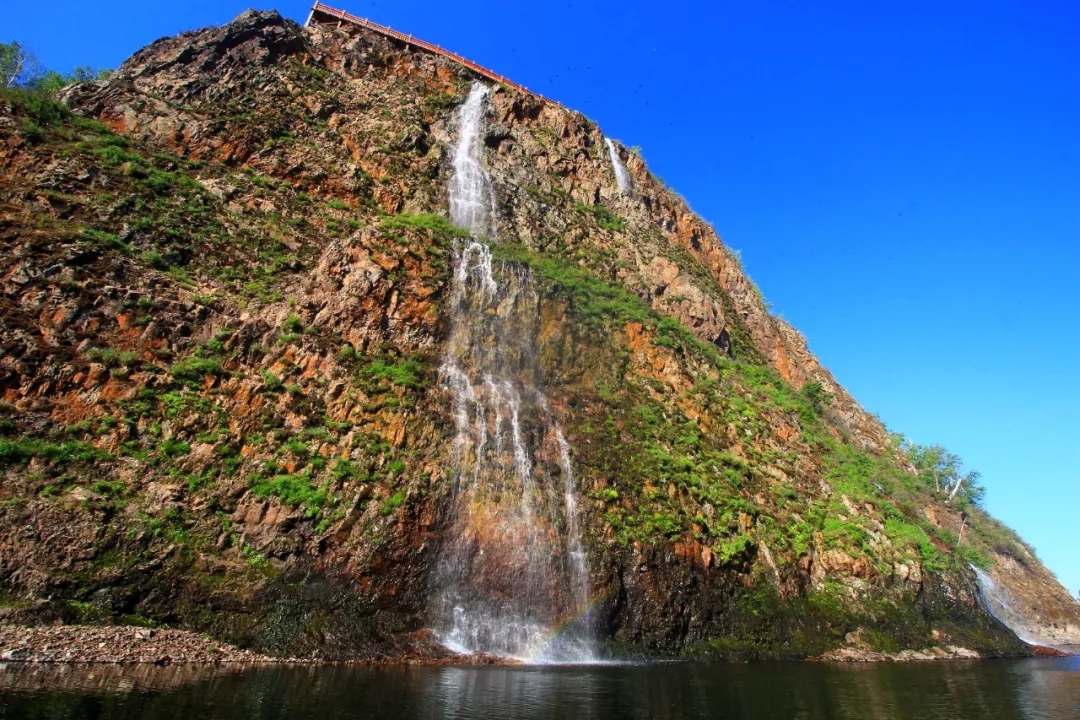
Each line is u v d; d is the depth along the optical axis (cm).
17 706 1184
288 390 2592
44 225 2683
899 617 3164
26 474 2033
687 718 1448
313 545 2252
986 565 4994
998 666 2728
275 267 3131
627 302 4153
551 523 2712
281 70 4269
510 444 2897
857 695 1822
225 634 1977
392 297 3131
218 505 2223
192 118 3691
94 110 3500
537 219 4406
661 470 3164
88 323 2447
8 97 3158
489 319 3431
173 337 2575
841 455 4269
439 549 2469
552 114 5350
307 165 3788
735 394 4119
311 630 2094
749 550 3034
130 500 2112
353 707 1361
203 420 2389
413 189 4003
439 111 4706
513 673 2014
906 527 3691
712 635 2733
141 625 1909
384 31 5253
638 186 5538
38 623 1780
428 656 2206
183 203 3170
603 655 2492
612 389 3584
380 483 2480
